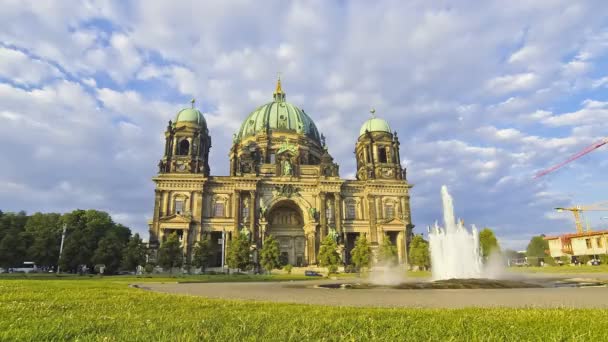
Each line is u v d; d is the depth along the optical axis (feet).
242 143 411.75
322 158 364.38
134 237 270.87
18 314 36.83
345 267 315.17
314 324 32.40
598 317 37.04
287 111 427.33
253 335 27.86
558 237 447.01
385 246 323.16
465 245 194.59
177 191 327.06
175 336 26.91
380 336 28.14
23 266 337.72
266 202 342.64
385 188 359.87
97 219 326.44
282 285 120.67
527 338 27.91
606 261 316.60
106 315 37.63
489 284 102.01
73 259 270.05
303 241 360.69
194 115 356.59
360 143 386.93
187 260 305.32
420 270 313.94
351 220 349.20
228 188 342.23
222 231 325.01
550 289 86.12
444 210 199.82
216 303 52.31
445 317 37.40
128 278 181.37
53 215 334.03
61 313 38.65
